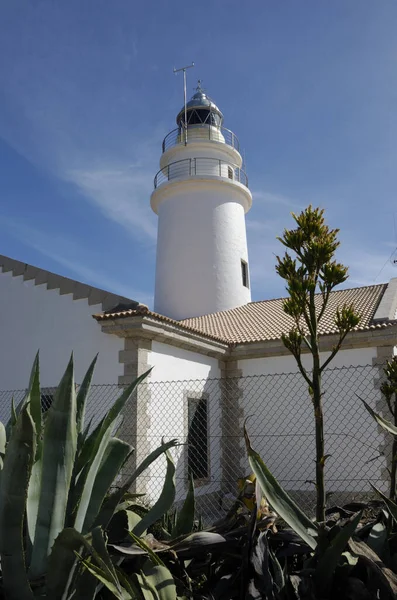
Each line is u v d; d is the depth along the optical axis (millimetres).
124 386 9930
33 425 2586
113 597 3012
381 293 14305
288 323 13703
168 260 19281
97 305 10828
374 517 3898
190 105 22328
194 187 19422
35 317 11633
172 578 2930
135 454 9453
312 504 11242
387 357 11133
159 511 3375
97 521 3164
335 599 2910
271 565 3068
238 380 12742
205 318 17141
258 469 3162
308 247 3355
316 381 3311
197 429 11727
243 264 19828
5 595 2652
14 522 2598
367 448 10977
